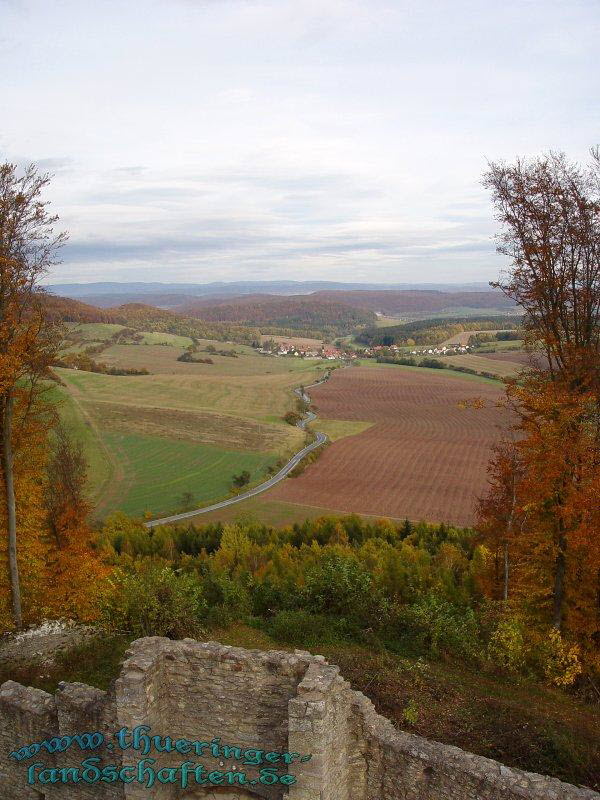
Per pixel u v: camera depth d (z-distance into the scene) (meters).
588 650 17.62
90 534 28.22
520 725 13.17
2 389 18.50
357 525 46.34
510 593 22.80
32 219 18.70
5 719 12.65
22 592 22.05
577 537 16.27
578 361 17.69
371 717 10.95
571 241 18.16
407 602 24.30
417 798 10.43
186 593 20.38
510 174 18.88
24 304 19.00
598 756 12.04
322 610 20.00
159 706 11.36
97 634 18.78
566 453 16.91
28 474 21.69
